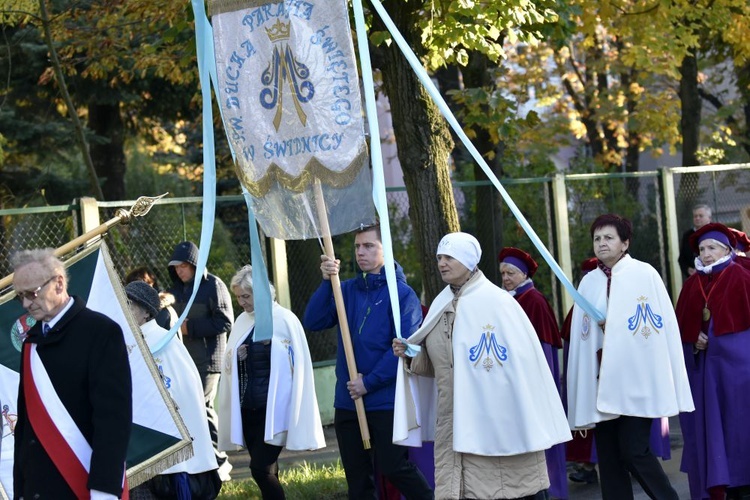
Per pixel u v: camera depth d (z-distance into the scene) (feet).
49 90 59.77
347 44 23.63
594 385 27.09
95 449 17.75
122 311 22.95
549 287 50.06
